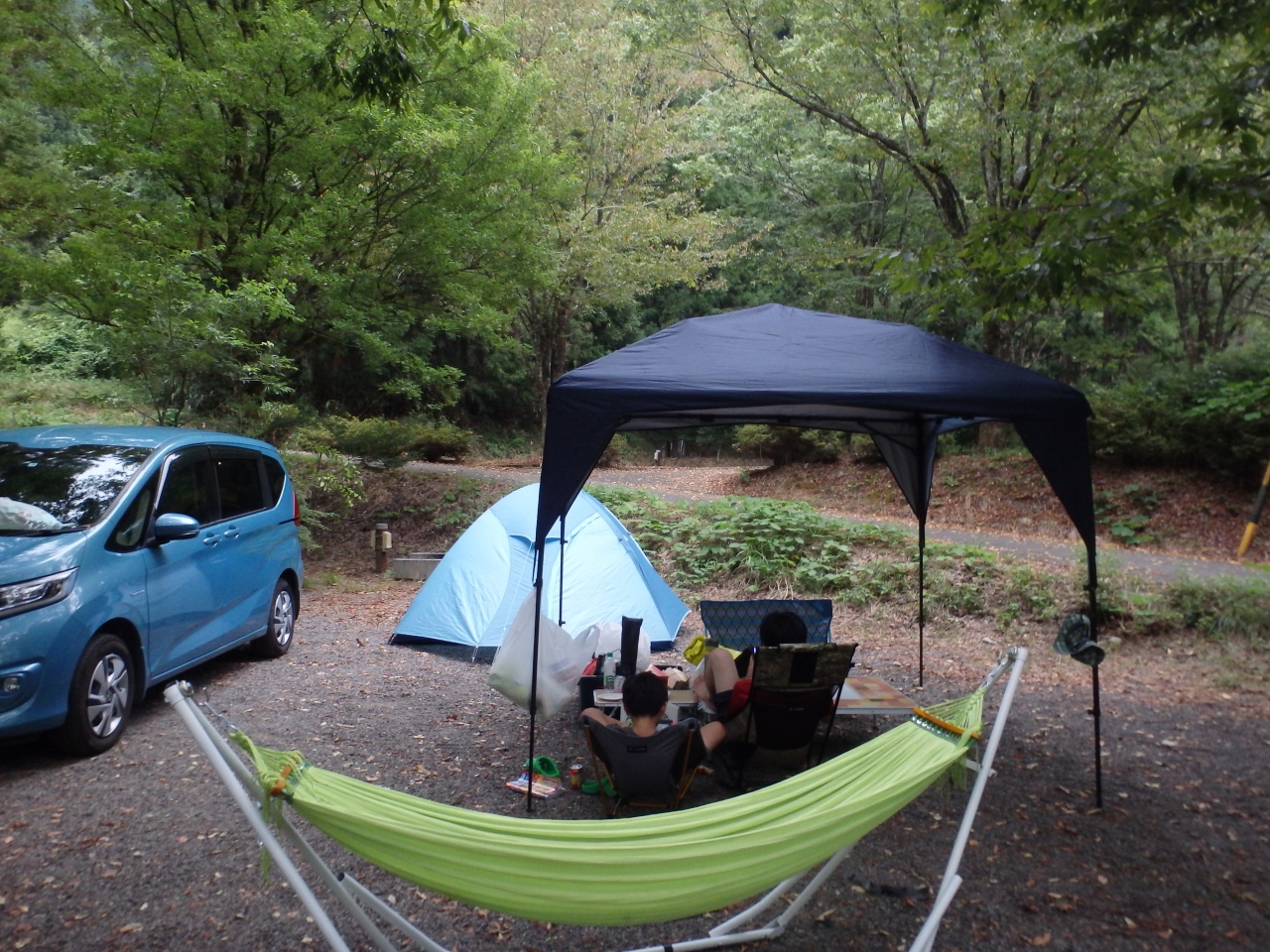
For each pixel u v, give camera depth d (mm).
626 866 2627
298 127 11617
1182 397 14555
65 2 13023
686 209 24734
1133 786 5133
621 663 5625
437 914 3615
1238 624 8469
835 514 15023
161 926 3469
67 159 11477
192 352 10219
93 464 5918
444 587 8344
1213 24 7098
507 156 12961
